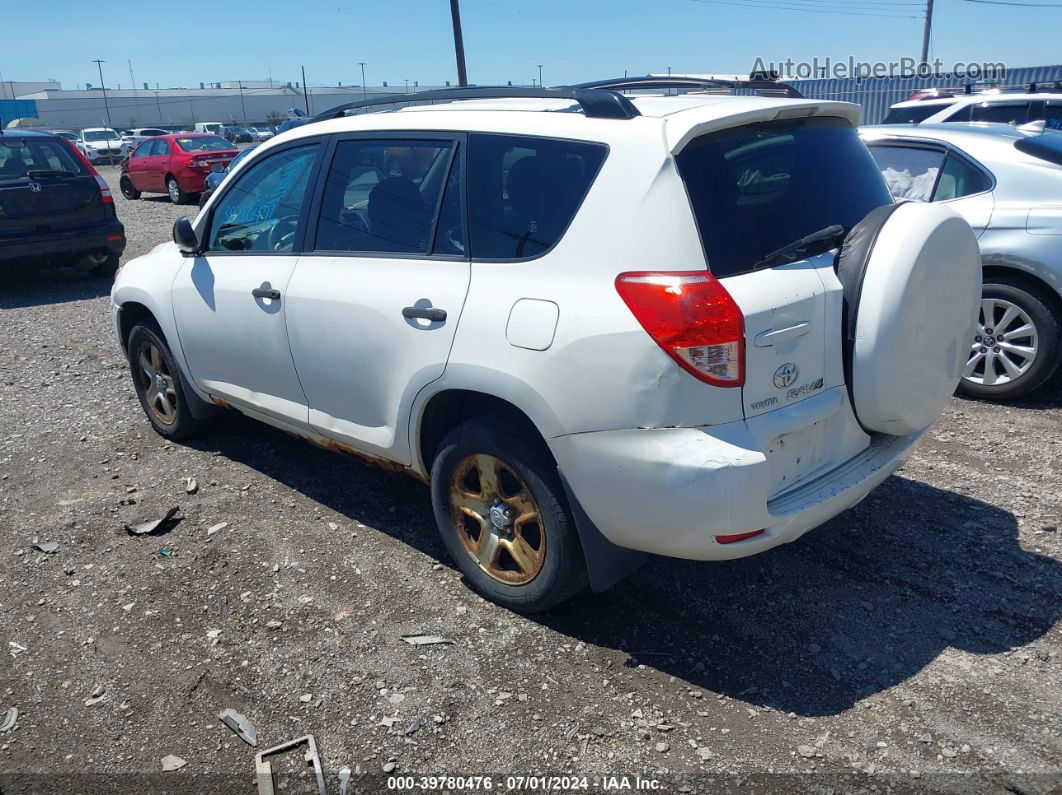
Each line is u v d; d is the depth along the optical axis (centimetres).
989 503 434
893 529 412
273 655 335
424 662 328
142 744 294
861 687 308
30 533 435
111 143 4588
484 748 286
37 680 326
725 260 288
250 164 450
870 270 306
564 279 305
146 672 329
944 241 315
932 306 317
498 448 333
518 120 337
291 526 433
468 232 341
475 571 364
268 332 420
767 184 313
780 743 283
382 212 375
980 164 573
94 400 632
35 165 1008
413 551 407
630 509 297
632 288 287
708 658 326
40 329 866
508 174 333
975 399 579
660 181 292
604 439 295
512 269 322
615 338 288
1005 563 381
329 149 404
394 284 358
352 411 392
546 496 324
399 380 356
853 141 361
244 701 311
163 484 485
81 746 294
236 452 524
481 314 324
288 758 286
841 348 312
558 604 351
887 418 322
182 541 422
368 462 407
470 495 357
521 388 311
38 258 1009
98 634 352
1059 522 413
